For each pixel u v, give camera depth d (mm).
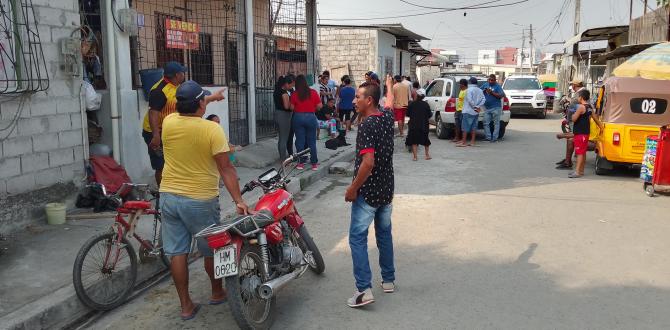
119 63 7473
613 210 7617
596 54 26109
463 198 8352
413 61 36438
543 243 6152
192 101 4016
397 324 4211
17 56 5762
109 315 4473
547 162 11844
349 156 12258
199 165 4078
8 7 5656
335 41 25453
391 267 4793
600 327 4133
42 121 6137
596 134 10422
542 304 4547
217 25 11703
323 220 7168
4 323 3904
